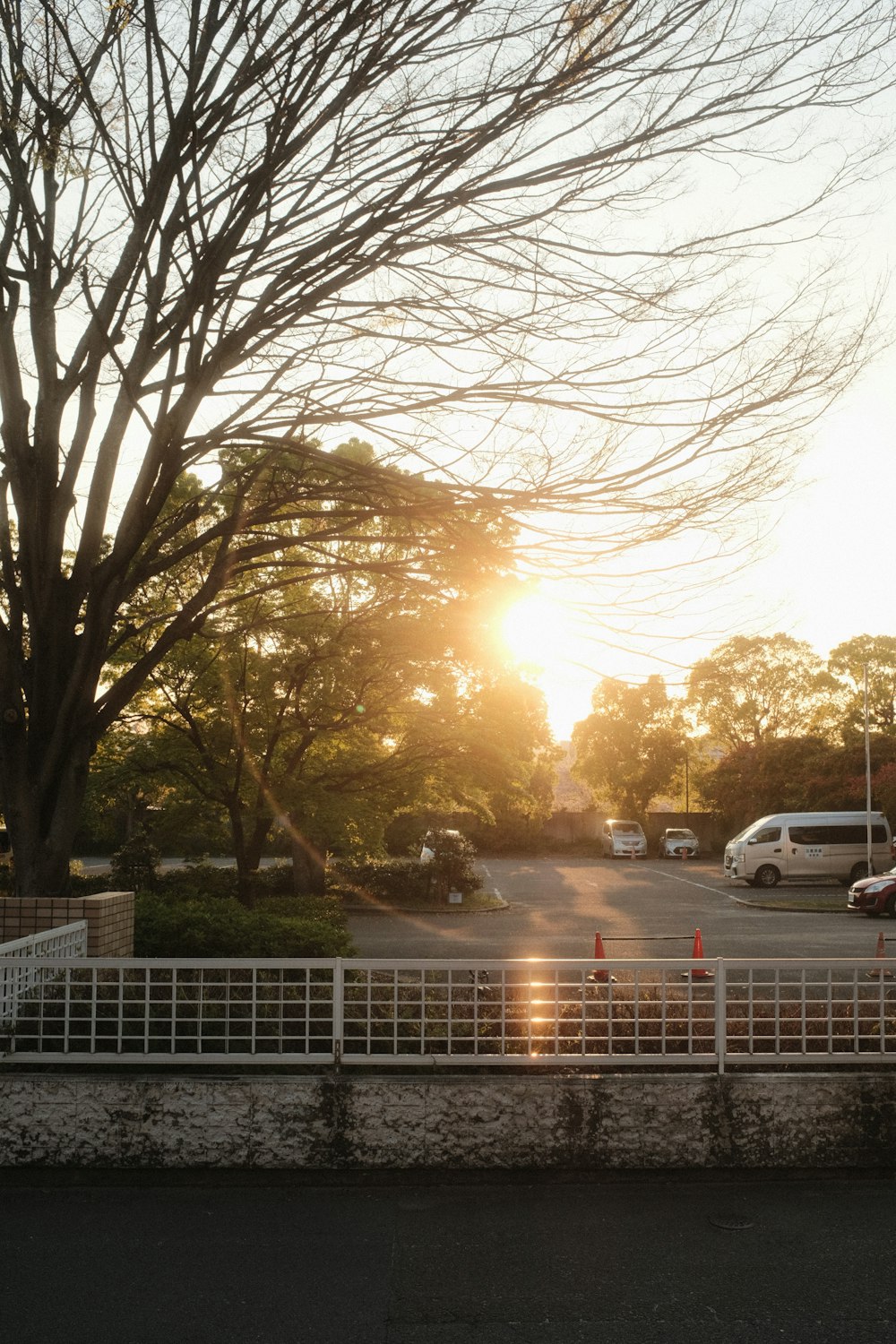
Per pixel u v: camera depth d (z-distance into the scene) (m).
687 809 59.78
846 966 6.04
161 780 18.81
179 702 17.16
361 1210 5.29
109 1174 5.68
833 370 7.38
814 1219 5.18
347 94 7.38
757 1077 5.81
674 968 5.97
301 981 7.50
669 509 7.55
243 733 17.33
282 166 7.60
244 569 8.59
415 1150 5.70
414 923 24.48
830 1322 4.09
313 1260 4.67
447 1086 5.74
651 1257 4.71
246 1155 5.68
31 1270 4.56
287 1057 5.85
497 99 7.48
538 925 24.11
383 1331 4.02
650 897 31.59
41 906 7.64
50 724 8.44
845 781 41.62
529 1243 4.87
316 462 9.39
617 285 7.68
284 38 7.32
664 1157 5.73
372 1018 6.27
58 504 8.32
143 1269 4.57
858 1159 5.75
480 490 7.77
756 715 51.16
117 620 9.88
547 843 57.41
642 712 57.19
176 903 10.72
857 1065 6.17
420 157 7.63
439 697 19.56
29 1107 5.72
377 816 20.84
